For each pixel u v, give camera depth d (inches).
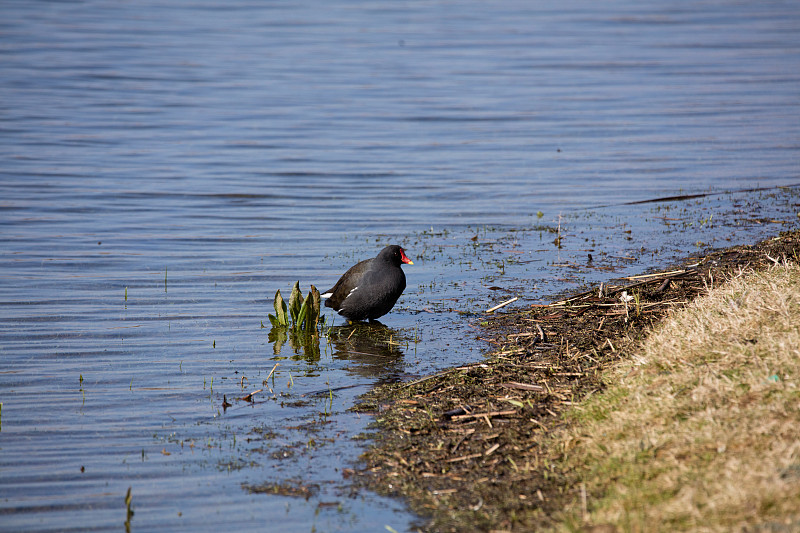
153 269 674.8
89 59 1870.1
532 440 335.6
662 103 1440.7
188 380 449.4
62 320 553.6
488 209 863.1
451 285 613.9
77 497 321.1
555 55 2007.9
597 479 290.0
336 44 2167.8
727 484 251.6
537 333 473.1
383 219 832.9
